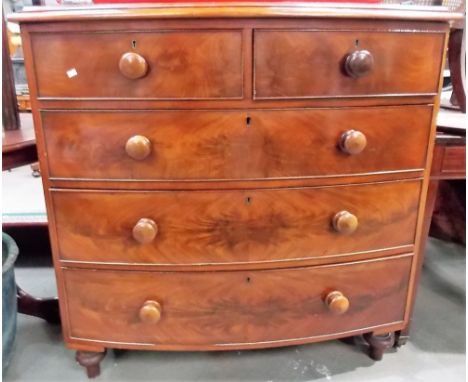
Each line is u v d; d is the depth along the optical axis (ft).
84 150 2.63
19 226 4.93
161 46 2.39
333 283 3.06
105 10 2.32
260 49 2.41
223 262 2.89
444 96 5.31
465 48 3.70
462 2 3.56
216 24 2.35
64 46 2.42
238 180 2.68
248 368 3.48
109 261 2.90
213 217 2.77
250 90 2.49
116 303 3.01
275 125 2.59
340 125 2.65
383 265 3.11
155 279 2.94
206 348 3.13
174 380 3.34
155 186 2.69
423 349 3.68
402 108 2.72
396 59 2.59
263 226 2.82
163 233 2.81
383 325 3.31
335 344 3.78
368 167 2.80
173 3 2.38
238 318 3.05
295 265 2.96
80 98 2.51
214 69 2.44
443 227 5.24
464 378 3.35
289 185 2.74
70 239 2.86
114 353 3.65
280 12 2.32
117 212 2.77
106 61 2.43
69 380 3.34
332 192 2.81
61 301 3.04
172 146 2.60
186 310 3.02
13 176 6.23
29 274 4.88
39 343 3.77
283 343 3.16
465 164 3.18
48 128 2.59
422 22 2.55
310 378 3.36
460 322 4.05
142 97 2.49
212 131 2.57
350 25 2.45
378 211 2.94
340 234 2.93
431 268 5.03
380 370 3.44
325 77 2.52
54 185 2.73
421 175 2.94
